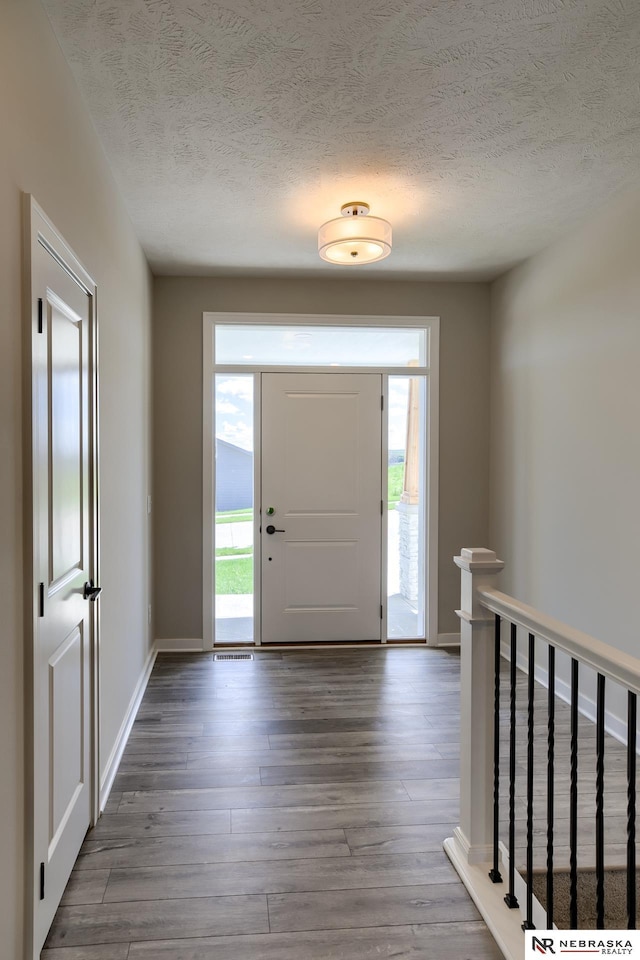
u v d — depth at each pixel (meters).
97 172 2.29
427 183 2.74
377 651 4.15
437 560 4.29
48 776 1.61
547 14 1.68
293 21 1.70
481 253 3.65
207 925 1.67
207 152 2.45
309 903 1.75
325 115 2.19
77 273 1.93
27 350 1.43
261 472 4.22
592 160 2.53
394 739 2.81
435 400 4.26
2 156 1.31
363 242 2.87
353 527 4.30
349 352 4.28
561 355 3.36
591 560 3.07
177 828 2.11
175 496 4.09
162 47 1.80
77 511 1.95
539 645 3.59
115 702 2.58
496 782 1.79
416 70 1.93
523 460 3.79
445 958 1.56
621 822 2.19
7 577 1.34
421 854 1.98
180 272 3.98
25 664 1.44
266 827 2.12
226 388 4.21
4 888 1.33
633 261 2.76
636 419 2.74
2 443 1.31
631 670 1.12
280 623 4.26
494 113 2.18
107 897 1.76
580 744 2.78
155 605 4.07
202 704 3.21
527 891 1.60
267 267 3.89
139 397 3.37
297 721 3.00
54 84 1.72
